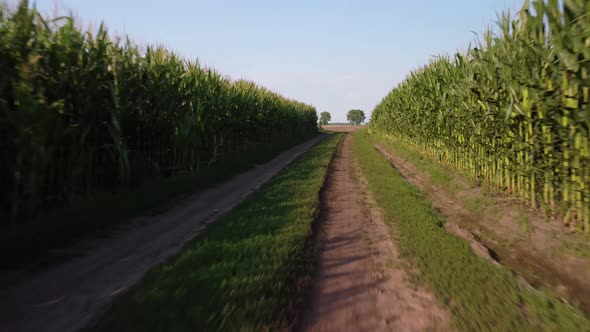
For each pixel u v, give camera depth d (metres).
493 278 4.43
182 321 3.13
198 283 3.93
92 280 4.40
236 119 17.64
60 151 7.05
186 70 13.25
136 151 10.09
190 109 11.95
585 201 5.98
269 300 3.54
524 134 7.81
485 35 9.20
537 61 6.86
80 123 7.30
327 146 28.70
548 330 3.24
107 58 8.27
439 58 14.56
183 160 12.09
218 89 14.79
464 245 5.73
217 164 14.69
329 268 4.89
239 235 5.77
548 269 5.28
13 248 4.91
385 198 9.19
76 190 7.57
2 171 6.15
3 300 3.83
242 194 10.12
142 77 9.73
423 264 4.86
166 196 8.90
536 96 6.68
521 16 7.19
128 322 3.14
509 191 8.75
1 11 6.21
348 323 3.43
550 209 7.03
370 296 4.02
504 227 7.12
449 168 13.81
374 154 21.58
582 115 5.84
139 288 3.88
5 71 6.00
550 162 6.80
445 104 13.32
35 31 6.52
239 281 3.94
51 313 3.56
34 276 4.48
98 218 6.55
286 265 4.50
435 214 7.97
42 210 6.83
